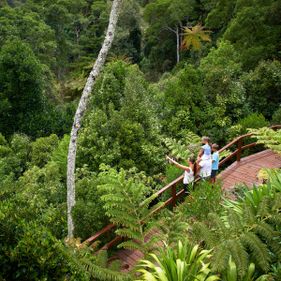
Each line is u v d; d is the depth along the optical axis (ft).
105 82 47.52
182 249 17.22
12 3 185.16
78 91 104.27
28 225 14.74
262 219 17.95
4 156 54.75
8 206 15.67
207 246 17.04
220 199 22.66
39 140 54.90
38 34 124.88
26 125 66.74
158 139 43.06
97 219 24.53
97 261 18.19
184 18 149.69
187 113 48.80
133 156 39.75
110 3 187.32
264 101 53.67
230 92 51.80
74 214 24.59
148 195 34.27
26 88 67.41
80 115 24.66
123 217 20.94
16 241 14.16
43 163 52.42
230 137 46.75
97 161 38.50
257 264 16.97
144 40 177.47
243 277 15.80
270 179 22.11
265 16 81.92
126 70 52.19
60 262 14.14
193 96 50.01
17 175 51.55
